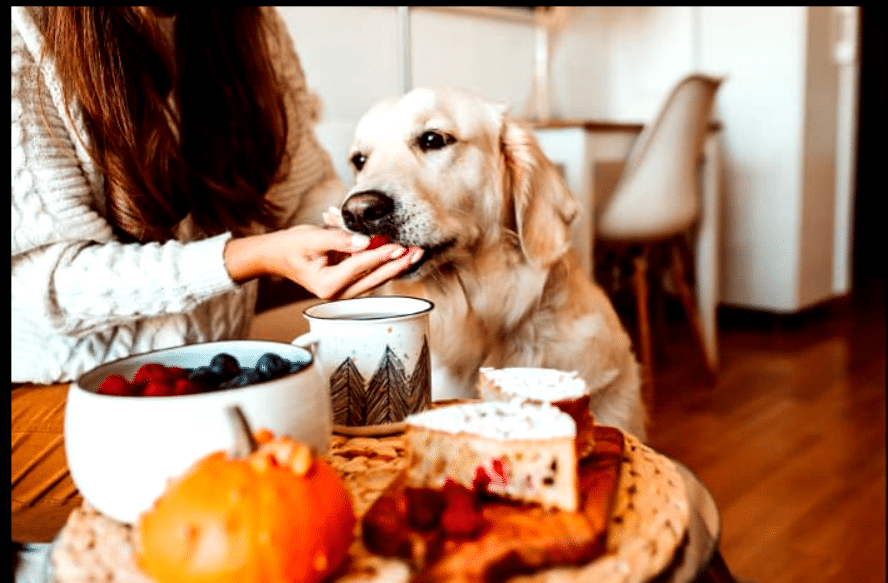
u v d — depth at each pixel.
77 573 0.52
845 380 3.18
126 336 1.09
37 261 0.96
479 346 1.38
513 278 1.38
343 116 3.44
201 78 1.19
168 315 1.12
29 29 0.98
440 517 0.53
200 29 1.18
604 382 1.42
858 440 2.54
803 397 2.98
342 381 0.75
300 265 0.91
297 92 1.50
